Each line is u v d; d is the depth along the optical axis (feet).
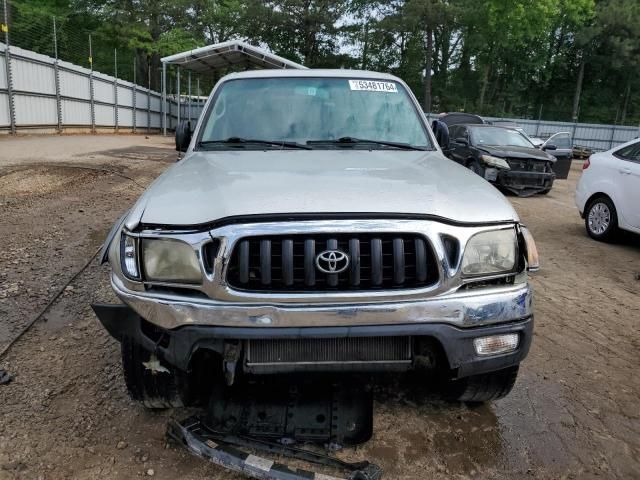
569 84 169.89
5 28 59.31
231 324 6.84
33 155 42.83
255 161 9.60
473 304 7.16
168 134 106.11
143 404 8.70
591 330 13.69
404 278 6.99
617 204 23.15
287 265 6.75
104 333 11.96
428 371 7.84
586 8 150.30
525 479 7.89
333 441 8.21
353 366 7.30
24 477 7.51
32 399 9.36
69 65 72.95
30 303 13.41
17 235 19.30
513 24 136.15
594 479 7.97
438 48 157.69
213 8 133.90
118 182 32.32
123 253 7.37
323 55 151.74
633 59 152.87
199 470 7.75
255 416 8.49
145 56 133.69
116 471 7.69
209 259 6.95
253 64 85.76
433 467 8.03
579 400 10.16
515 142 40.88
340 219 6.91
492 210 7.68
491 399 9.23
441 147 12.53
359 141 11.32
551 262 20.44
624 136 117.29
